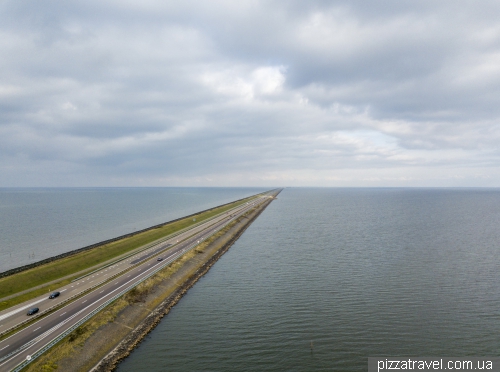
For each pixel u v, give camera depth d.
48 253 112.38
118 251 98.38
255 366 40.47
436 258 92.00
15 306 54.19
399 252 100.06
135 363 41.34
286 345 45.34
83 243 129.00
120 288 63.00
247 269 83.94
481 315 54.44
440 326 50.69
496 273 77.44
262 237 131.88
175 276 74.94
